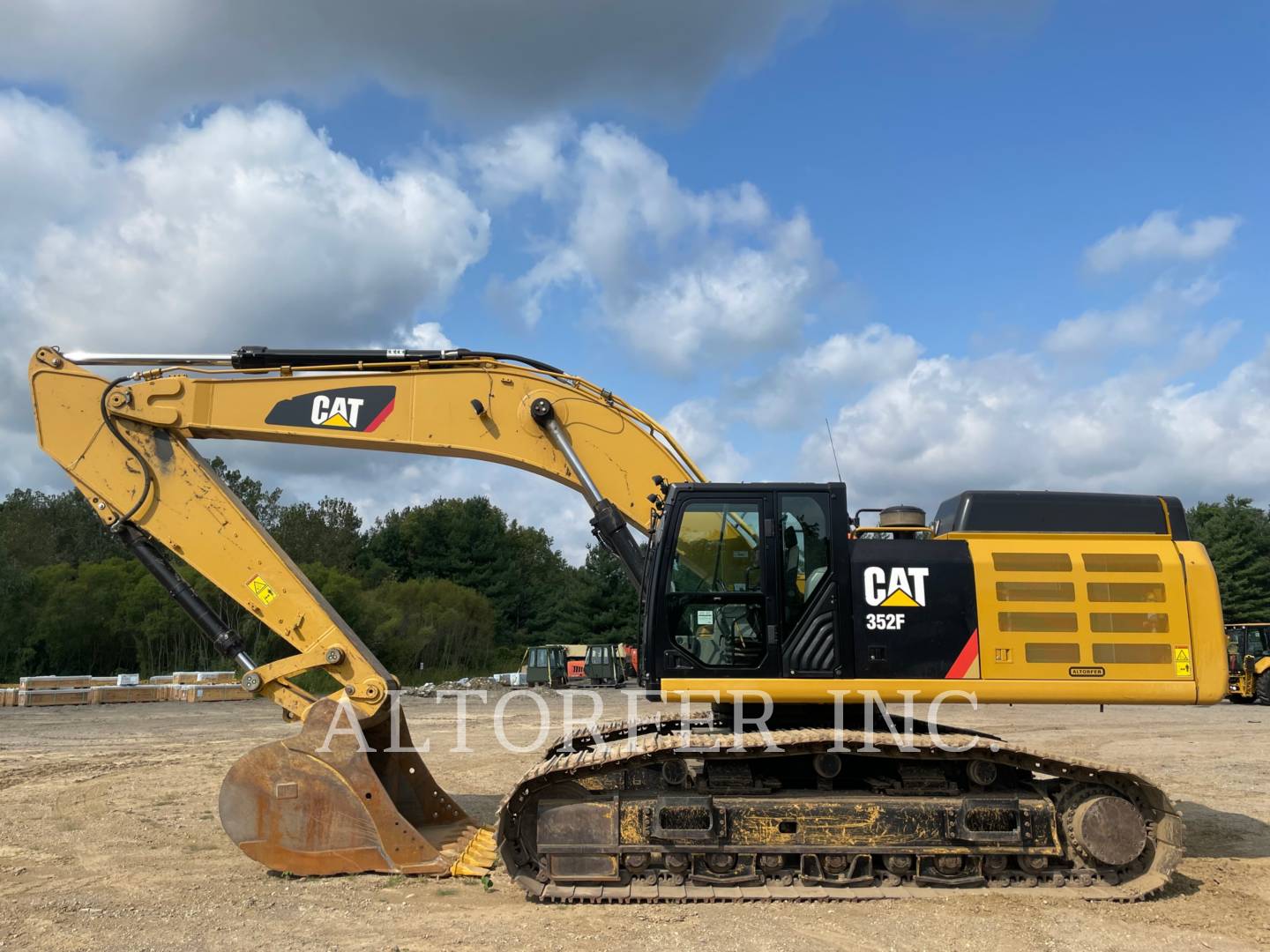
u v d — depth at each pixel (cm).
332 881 664
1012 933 551
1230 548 5328
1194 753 1488
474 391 756
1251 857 788
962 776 663
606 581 5200
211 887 648
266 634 3244
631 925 566
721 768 662
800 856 633
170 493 740
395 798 795
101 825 859
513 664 5344
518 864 638
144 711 2088
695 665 654
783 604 657
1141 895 621
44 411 741
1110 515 698
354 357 765
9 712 2066
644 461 745
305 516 5788
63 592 3028
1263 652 2741
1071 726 1905
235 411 749
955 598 659
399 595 4838
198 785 1074
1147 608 668
